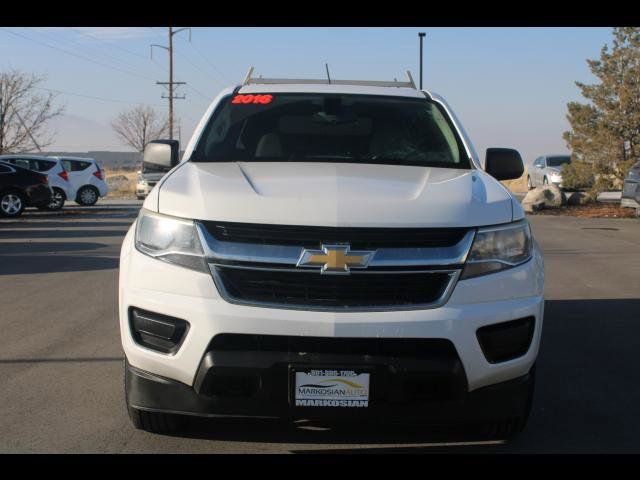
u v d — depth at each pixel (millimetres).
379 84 6242
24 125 37969
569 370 5746
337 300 3580
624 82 22938
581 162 23953
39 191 21250
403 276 3621
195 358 3588
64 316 7422
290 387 3541
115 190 46188
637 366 5867
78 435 4254
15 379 5320
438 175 4441
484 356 3662
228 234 3664
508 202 4039
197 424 4414
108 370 5559
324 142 5020
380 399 3572
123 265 3941
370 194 3850
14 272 10336
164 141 5352
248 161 4773
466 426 4434
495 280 3730
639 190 19188
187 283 3648
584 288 9336
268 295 3602
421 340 3562
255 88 5645
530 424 4566
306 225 3617
